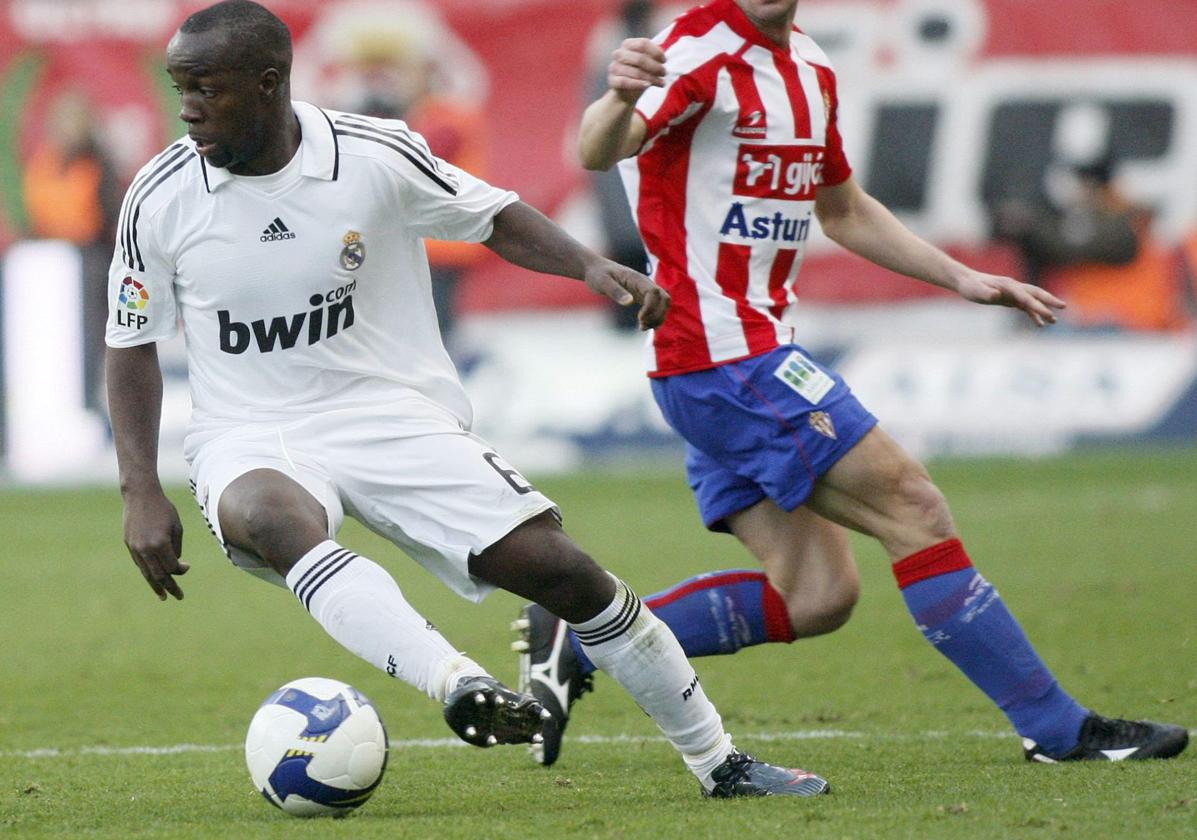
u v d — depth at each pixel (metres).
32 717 20.95
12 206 52.38
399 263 14.79
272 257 14.08
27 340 52.88
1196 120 50.78
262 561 14.33
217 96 13.39
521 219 14.72
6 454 53.03
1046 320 17.16
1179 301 51.56
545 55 51.78
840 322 52.25
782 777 14.42
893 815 13.11
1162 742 15.94
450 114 52.09
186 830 13.23
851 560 17.70
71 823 13.89
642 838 12.41
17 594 33.56
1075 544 36.09
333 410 14.51
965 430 52.06
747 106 16.81
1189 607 27.55
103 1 51.91
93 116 52.03
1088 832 12.30
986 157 51.69
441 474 14.19
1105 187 51.38
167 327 14.68
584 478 50.91
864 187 52.16
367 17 51.91
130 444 14.52
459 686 12.77
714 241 17.00
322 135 14.14
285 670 24.61
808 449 16.38
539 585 13.91
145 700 22.20
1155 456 51.47
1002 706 16.20
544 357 53.09
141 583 35.09
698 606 17.56
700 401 16.98
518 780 15.92
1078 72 51.12
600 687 22.53
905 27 51.66
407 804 14.46
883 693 21.28
